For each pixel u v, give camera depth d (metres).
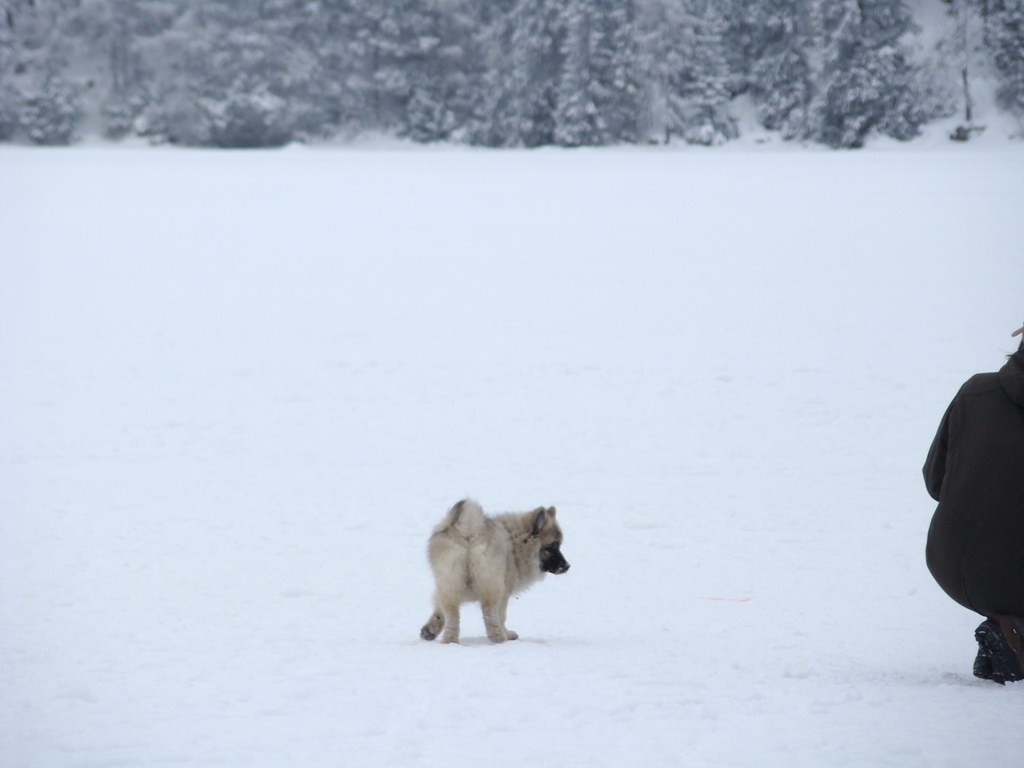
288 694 7.81
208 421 23.14
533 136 140.88
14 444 21.20
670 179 80.50
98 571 13.51
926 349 29.09
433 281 41.31
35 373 27.58
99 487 18.22
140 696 7.81
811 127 129.25
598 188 74.38
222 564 13.99
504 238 52.00
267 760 6.21
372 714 7.21
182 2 144.38
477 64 144.62
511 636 10.61
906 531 15.52
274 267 44.78
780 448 20.61
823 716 7.03
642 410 23.73
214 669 8.76
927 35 134.38
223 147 137.88
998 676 8.21
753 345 30.17
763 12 138.38
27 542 14.91
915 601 12.24
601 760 6.13
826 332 31.62
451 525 10.51
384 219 59.19
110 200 67.50
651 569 13.94
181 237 53.00
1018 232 49.81
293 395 25.48
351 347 30.58
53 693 7.90
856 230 52.06
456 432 22.17
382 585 13.20
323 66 143.62
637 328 32.78
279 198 69.19
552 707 7.33
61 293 39.19
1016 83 124.06
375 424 22.89
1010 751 6.11
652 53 134.00
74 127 135.25
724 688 7.95
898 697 7.52
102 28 145.00
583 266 44.22
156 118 139.38
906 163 91.25
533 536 11.29
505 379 26.78
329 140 142.38
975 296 36.28
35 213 61.22
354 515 16.69
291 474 19.23
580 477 18.88
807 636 10.69
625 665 8.88
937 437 8.90
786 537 15.32
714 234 52.12
